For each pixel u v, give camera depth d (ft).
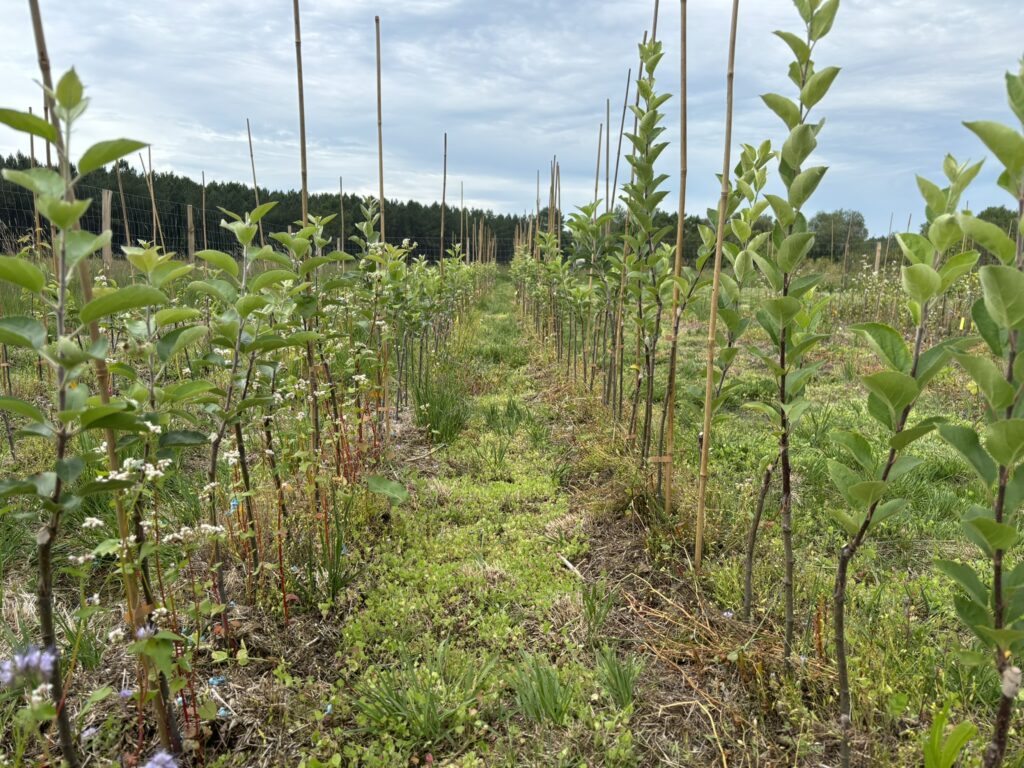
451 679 8.30
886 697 7.53
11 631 8.48
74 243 5.12
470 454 16.63
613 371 18.40
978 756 6.76
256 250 9.25
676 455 15.21
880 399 5.82
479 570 10.93
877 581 10.46
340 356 13.73
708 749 7.40
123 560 6.02
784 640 8.39
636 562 11.48
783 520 7.97
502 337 37.14
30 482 5.07
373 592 10.16
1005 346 5.24
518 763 7.13
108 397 5.87
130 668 8.11
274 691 7.99
